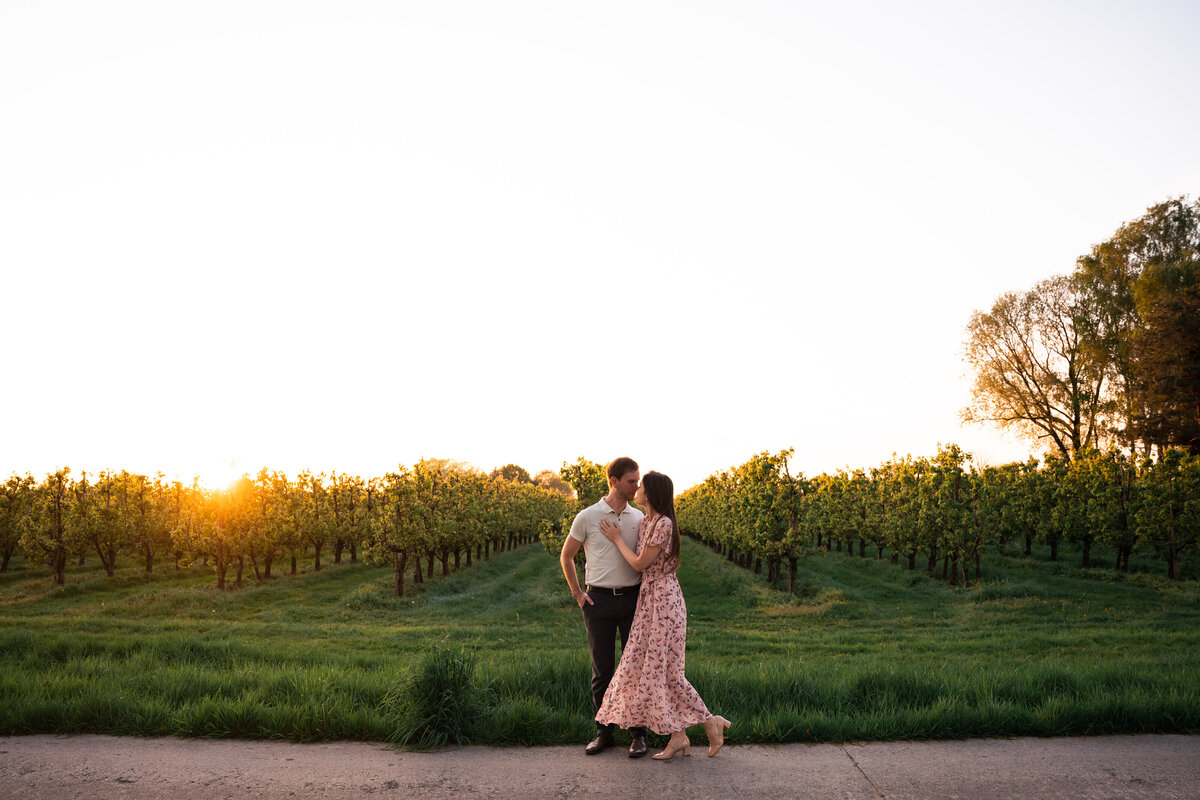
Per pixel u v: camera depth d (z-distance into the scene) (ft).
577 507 69.82
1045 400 125.59
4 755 13.65
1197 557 81.97
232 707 15.56
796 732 15.03
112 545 81.56
